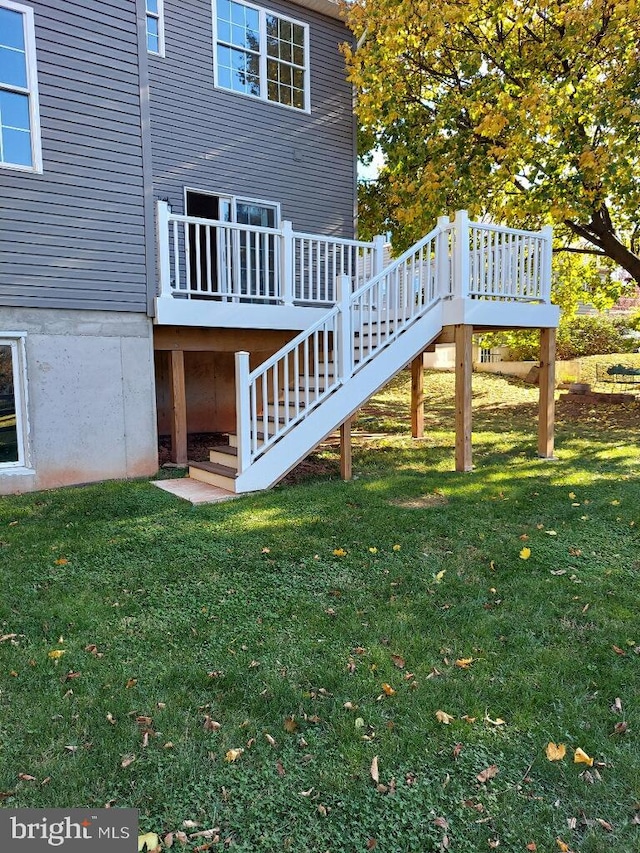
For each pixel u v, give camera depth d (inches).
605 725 92.0
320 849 70.0
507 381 634.8
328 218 408.2
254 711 95.3
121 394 259.1
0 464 233.8
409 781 80.3
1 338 229.8
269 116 373.7
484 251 282.8
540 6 342.6
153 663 109.9
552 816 74.7
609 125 347.6
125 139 251.6
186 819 74.2
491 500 213.9
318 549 165.8
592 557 160.2
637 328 609.9
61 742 87.8
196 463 259.3
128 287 256.8
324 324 240.5
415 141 438.3
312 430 238.8
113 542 172.4
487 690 100.7
